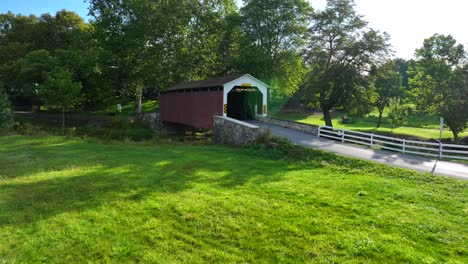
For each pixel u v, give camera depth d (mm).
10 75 34750
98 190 8656
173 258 5078
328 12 27703
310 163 13039
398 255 5160
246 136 17219
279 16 31312
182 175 10531
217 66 37875
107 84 34031
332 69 27000
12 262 4957
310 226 6227
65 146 17859
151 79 33312
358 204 7613
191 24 36281
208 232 5969
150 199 7824
